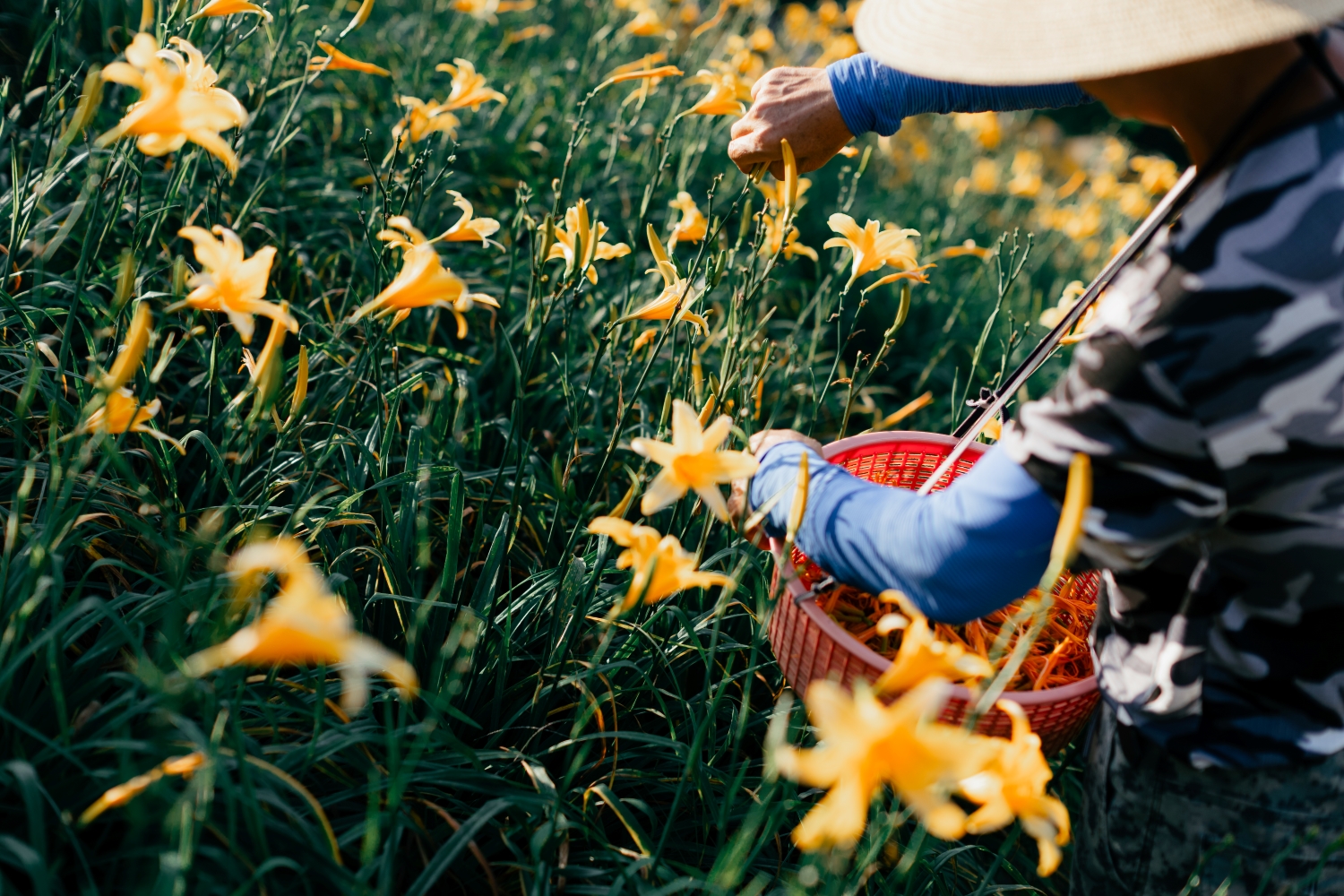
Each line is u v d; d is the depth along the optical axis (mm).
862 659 1380
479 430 2305
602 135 3992
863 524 1296
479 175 3570
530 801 1520
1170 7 1045
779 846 1690
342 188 3211
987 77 1143
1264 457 1034
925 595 1239
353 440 1915
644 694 1945
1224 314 993
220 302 1287
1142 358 1024
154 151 1365
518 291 3051
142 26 1628
